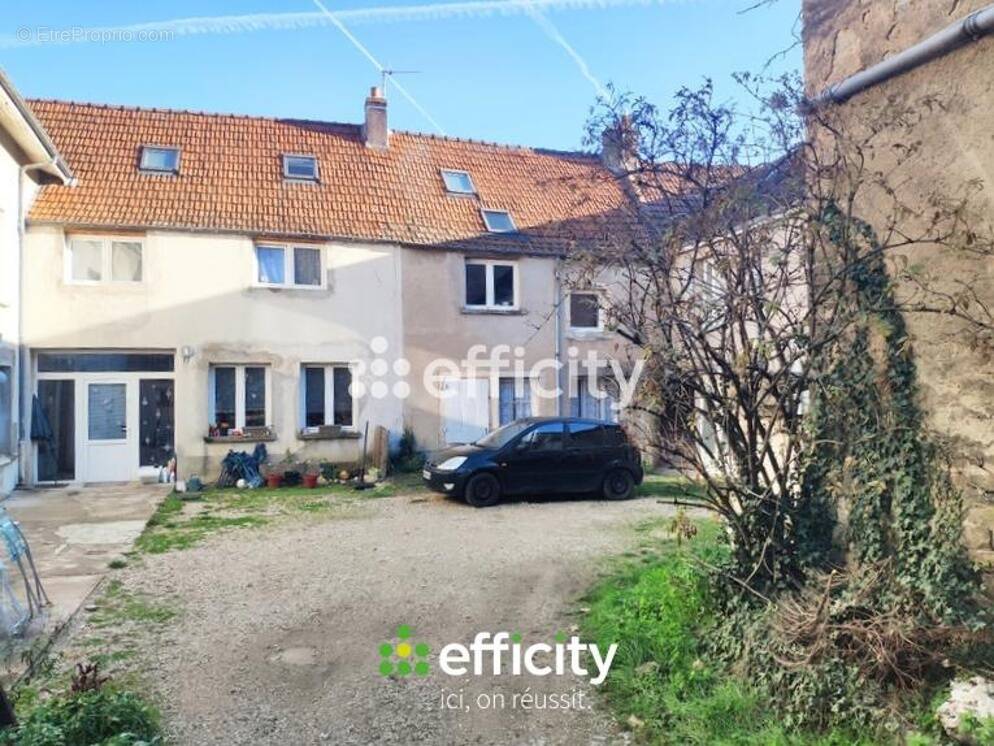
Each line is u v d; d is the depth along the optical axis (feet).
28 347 43.55
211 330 46.70
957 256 15.17
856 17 17.83
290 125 56.49
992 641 13.66
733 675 14.57
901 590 14.53
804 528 16.15
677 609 17.34
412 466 49.21
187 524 33.47
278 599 21.86
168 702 14.94
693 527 17.43
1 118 37.40
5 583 19.47
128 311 45.24
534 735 13.53
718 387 15.85
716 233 15.44
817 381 15.76
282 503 39.40
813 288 15.83
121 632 19.06
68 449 45.52
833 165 16.03
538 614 20.31
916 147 15.34
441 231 52.34
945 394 15.26
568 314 54.75
